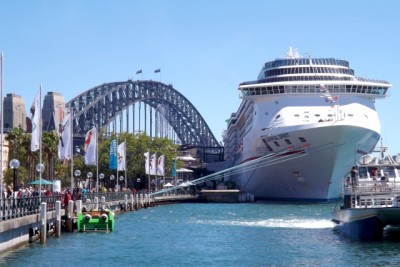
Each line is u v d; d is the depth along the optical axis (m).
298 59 120.75
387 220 52.16
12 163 50.81
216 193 165.88
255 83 122.31
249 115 134.75
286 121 112.75
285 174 117.38
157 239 60.22
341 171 108.94
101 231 65.75
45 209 52.19
